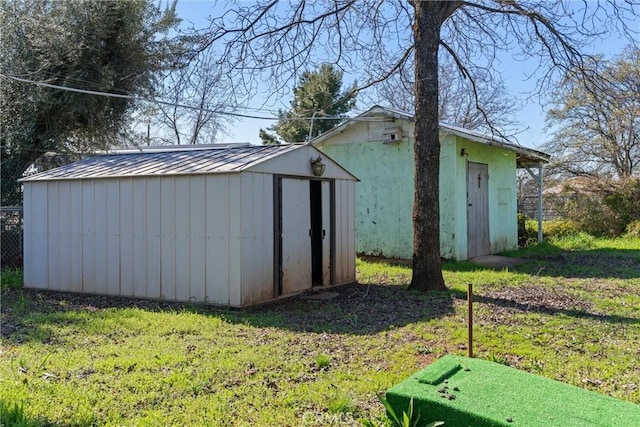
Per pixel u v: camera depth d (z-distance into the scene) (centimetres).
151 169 739
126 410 319
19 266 1017
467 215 1149
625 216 1650
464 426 246
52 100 1105
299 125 1515
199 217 678
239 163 678
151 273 719
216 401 333
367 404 331
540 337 496
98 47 1145
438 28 741
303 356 435
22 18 1070
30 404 321
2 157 1115
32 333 505
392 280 889
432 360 426
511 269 998
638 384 373
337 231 841
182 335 505
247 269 655
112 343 471
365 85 888
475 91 921
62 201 802
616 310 616
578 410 249
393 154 1178
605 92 829
